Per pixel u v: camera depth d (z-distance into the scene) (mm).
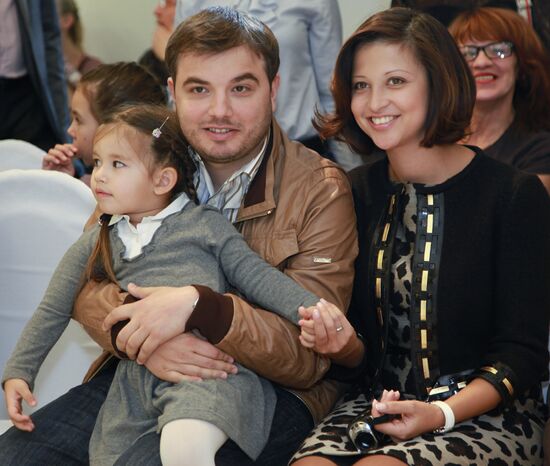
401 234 1863
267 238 1878
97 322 1866
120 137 1883
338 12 3090
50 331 1908
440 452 1603
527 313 1757
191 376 1707
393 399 1624
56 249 2217
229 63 1834
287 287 1773
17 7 3717
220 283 1821
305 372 1793
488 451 1648
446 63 1793
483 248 1786
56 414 1870
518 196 1787
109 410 1817
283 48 2969
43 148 3869
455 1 2770
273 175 1906
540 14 2857
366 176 1994
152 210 1914
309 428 1840
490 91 2551
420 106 1804
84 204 2201
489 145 2609
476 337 1809
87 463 1830
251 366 1753
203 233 1840
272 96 1943
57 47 3844
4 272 2227
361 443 1637
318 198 1885
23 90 3820
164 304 1714
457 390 1767
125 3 4949
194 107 1864
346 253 1877
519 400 1795
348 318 1961
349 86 1894
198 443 1581
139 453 1641
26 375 1855
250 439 1687
